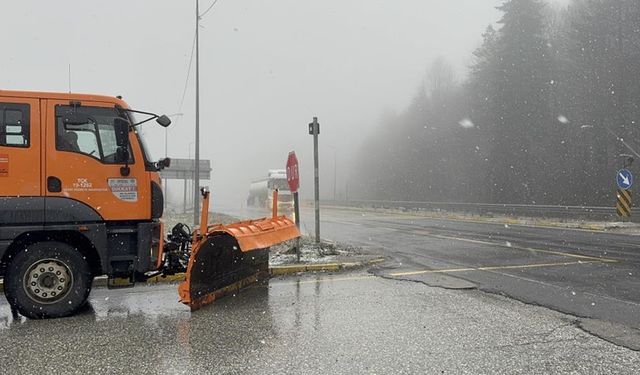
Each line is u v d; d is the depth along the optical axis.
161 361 5.07
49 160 6.83
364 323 6.31
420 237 17.72
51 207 6.76
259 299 7.67
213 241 7.21
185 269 7.86
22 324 6.48
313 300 7.58
